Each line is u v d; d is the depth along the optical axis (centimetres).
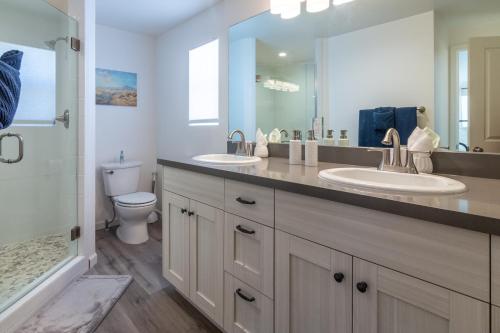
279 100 206
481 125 123
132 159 335
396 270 81
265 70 214
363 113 162
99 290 192
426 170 130
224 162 171
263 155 207
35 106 224
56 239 227
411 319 79
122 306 178
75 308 173
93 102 232
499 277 64
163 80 336
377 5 155
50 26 219
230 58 242
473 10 123
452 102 130
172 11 271
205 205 155
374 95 158
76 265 209
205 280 157
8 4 214
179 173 175
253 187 126
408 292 79
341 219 94
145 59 340
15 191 229
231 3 238
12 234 230
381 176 125
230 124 245
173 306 179
